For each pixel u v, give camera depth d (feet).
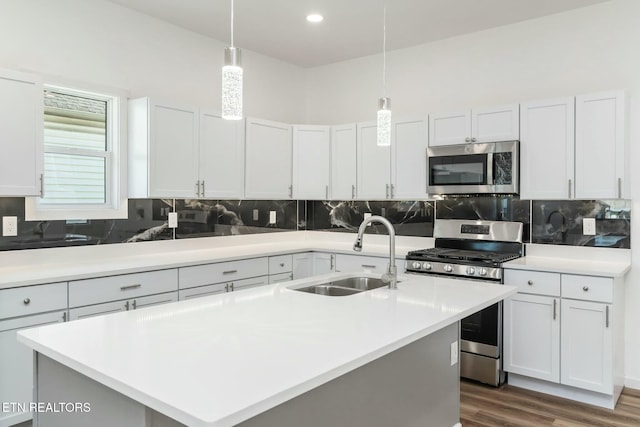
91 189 11.50
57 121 10.91
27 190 9.24
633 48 10.95
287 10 11.89
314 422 4.94
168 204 12.87
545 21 12.17
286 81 16.47
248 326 5.38
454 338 7.82
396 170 13.67
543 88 12.23
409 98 14.67
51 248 10.52
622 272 9.71
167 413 3.36
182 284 10.96
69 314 8.95
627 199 10.91
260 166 14.08
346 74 16.20
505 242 12.49
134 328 5.28
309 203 17.07
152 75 12.47
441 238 13.66
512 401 10.19
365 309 6.24
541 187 11.23
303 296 7.07
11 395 8.21
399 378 6.40
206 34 13.67
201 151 12.41
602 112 10.46
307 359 4.30
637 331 10.90
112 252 11.60
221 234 14.32
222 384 3.71
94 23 11.25
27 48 10.12
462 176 12.20
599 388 9.70
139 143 11.50
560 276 10.13
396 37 13.76
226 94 5.90
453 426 7.82
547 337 10.31
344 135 14.82
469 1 11.25
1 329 8.06
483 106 13.04
